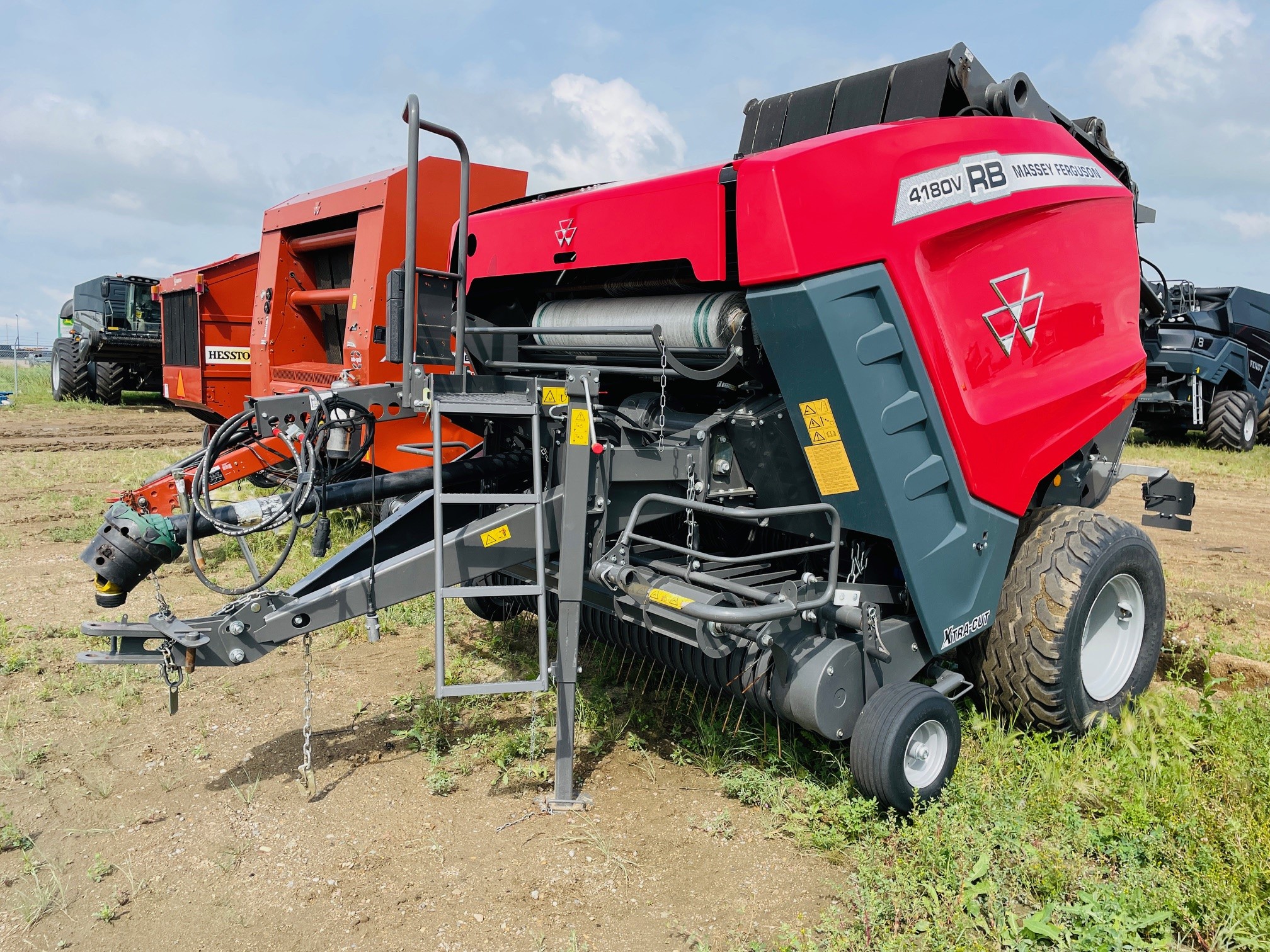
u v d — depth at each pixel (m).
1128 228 4.59
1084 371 4.18
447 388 3.87
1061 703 3.78
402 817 3.43
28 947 2.68
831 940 2.67
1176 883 2.85
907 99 4.00
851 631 3.53
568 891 2.96
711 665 3.86
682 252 3.49
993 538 3.72
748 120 4.67
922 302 3.39
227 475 5.34
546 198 4.53
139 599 6.18
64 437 15.40
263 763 3.85
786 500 3.70
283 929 2.78
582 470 3.40
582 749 3.99
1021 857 3.03
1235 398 14.49
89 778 3.70
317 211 7.60
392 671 4.93
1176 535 8.85
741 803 3.54
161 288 11.24
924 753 3.42
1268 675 4.56
